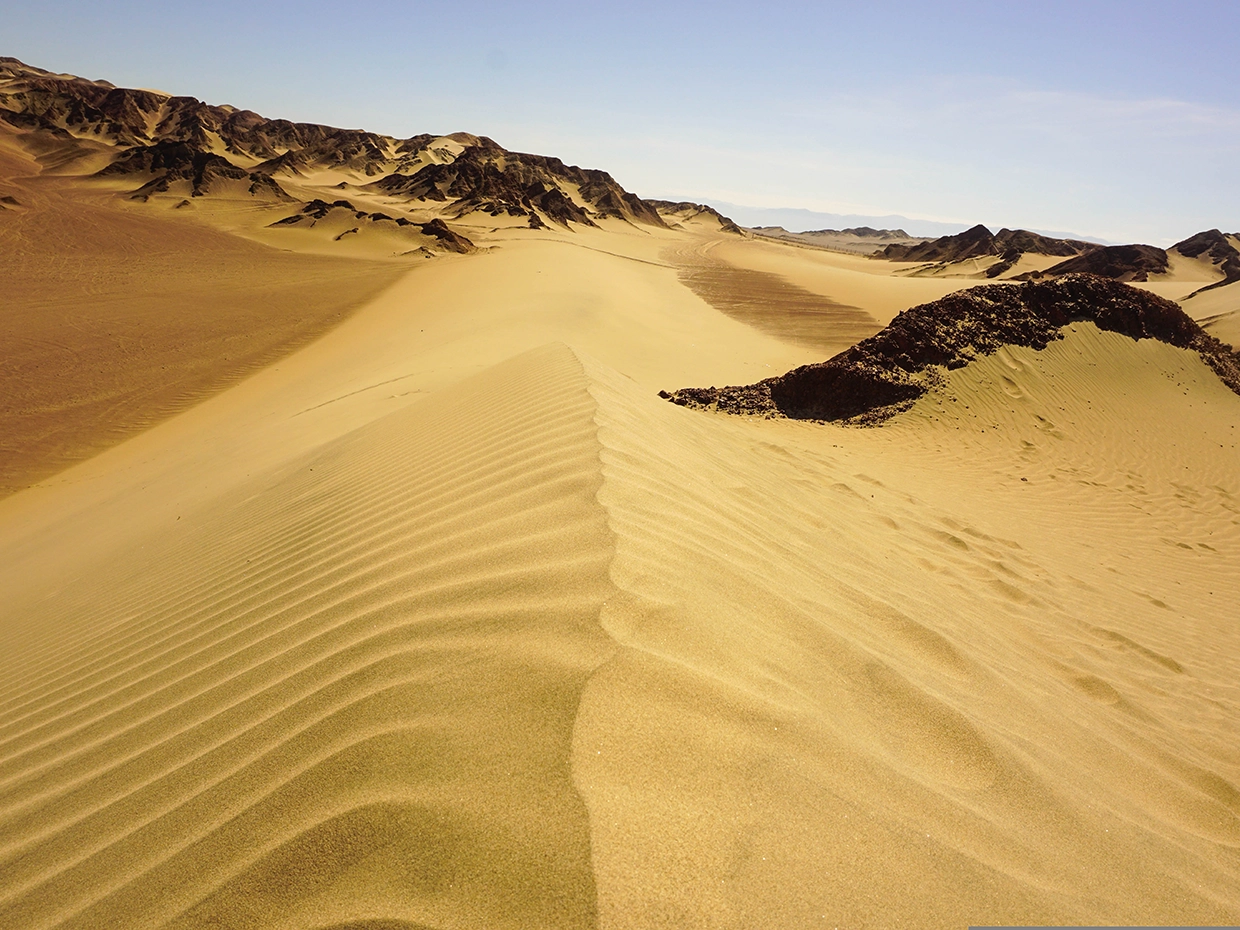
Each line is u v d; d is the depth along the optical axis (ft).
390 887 5.12
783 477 24.23
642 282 168.96
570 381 22.68
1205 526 33.50
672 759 6.04
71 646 15.30
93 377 75.25
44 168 416.87
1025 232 385.91
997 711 10.40
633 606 8.16
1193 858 8.29
